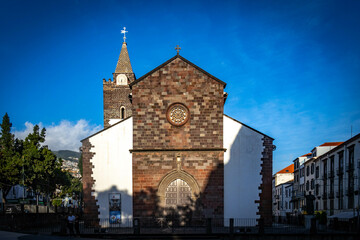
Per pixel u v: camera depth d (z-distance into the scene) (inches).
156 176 1440.7
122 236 1147.3
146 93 1485.0
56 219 1754.4
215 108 1471.5
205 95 1477.6
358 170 1847.9
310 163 2856.8
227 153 1451.8
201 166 1440.7
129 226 1423.5
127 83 2591.0
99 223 1427.2
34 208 1945.1
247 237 1130.0
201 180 1433.3
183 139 1457.9
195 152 1448.1
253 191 1429.6
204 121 1465.3
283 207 3868.1
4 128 2477.9
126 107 2566.4
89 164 1456.7
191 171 1438.2
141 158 1451.8
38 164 2532.0
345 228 1512.1
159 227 1402.6
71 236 1135.6
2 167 2346.2
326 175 2401.6
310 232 1179.9
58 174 2950.3
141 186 1437.0
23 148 2578.7
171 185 1438.2
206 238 1133.1
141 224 1411.2
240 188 1430.9
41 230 1336.1
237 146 1454.2
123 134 1473.9
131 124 1480.1
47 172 2647.6
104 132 1473.9
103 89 2581.2
